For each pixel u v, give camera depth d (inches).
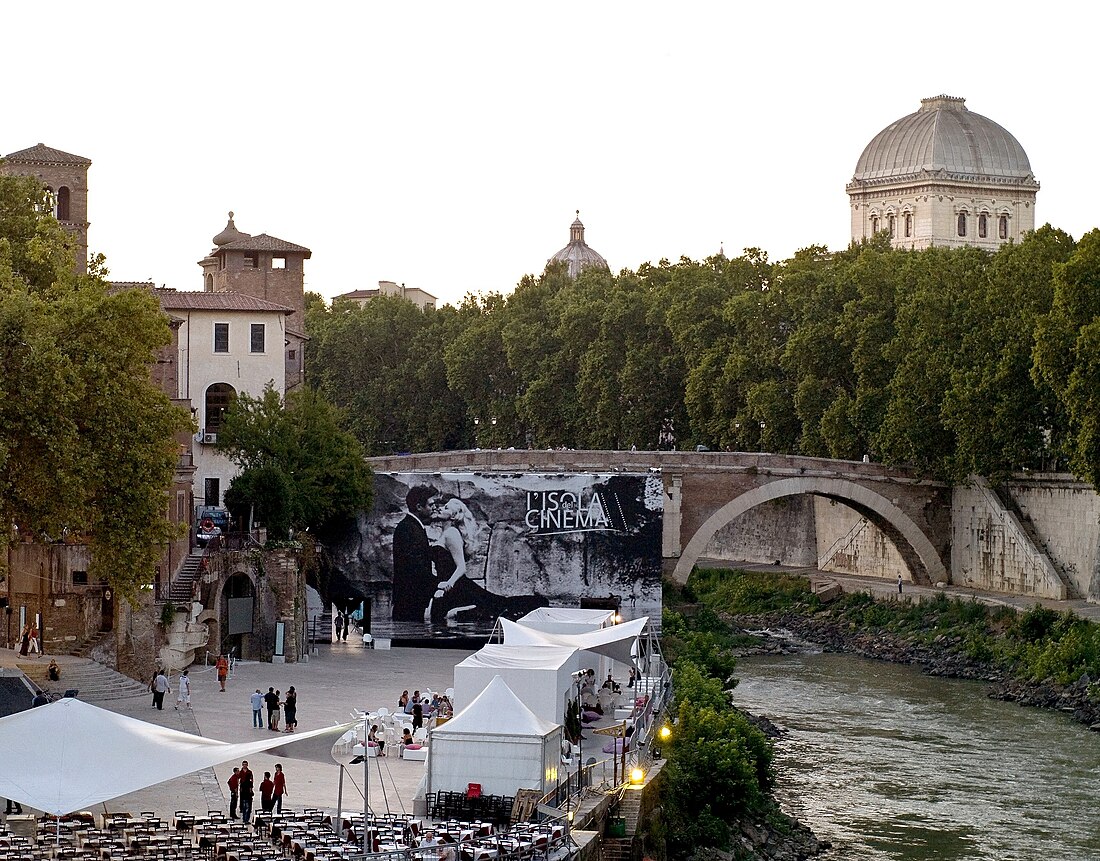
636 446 5900.6
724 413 5349.4
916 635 4195.4
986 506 4512.8
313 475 3511.3
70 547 2805.1
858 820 2454.5
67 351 2385.6
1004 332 4229.8
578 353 6343.5
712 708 2600.9
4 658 2711.6
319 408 3708.2
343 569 3575.3
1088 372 3646.7
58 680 2534.5
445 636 3538.4
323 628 3590.1
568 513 3518.7
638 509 3516.2
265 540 3304.6
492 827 1768.0
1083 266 3752.5
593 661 2650.1
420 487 3558.1
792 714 3299.7
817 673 3875.5
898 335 4667.8
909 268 4889.3
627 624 2593.5
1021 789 2650.1
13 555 2842.0
